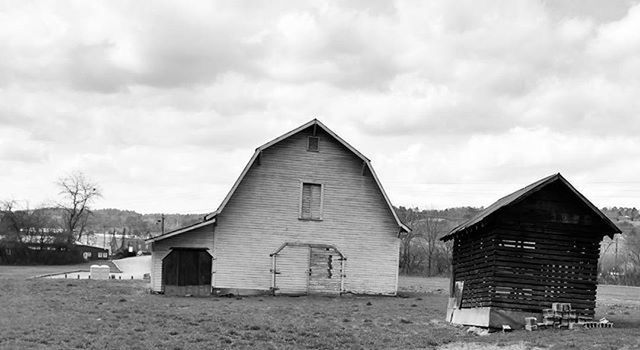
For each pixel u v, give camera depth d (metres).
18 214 106.38
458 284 28.16
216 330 23.81
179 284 38.62
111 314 26.84
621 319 28.56
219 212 39.19
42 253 105.56
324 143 41.38
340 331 24.44
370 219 41.62
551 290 25.19
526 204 25.36
